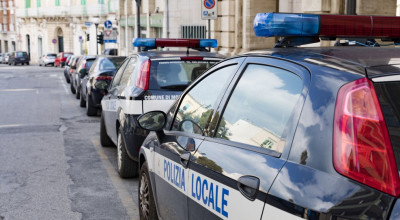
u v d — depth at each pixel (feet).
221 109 9.53
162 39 23.24
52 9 199.72
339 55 7.26
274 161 7.02
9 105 52.03
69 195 18.71
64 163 24.11
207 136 9.72
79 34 184.14
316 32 8.28
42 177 21.40
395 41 8.98
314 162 6.27
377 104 5.82
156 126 12.23
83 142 29.89
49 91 72.28
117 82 24.59
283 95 7.57
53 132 33.76
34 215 16.43
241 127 8.52
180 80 19.90
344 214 5.57
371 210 5.42
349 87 6.15
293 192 6.30
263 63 8.54
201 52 21.88
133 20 124.16
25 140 30.55
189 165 9.89
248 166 7.56
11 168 23.08
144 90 19.47
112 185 20.15
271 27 8.38
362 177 5.65
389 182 5.48
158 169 12.27
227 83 9.71
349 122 5.93
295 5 55.31
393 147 5.65
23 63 204.85
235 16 61.41
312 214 5.89
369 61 6.70
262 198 6.88
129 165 20.62
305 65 7.29
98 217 16.26
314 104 6.61
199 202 9.26
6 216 16.33
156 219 13.30
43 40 212.84
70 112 45.83
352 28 8.34
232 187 7.80
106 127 26.32
